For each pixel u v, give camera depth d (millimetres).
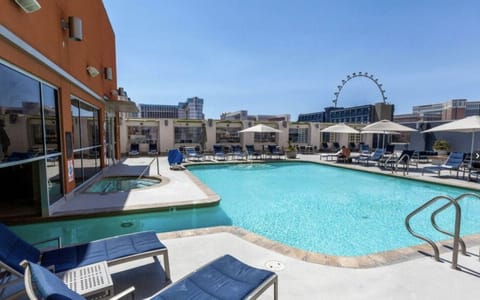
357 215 6230
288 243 4680
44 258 2482
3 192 5465
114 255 2555
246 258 3299
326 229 5332
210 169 13164
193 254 3400
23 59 4043
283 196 7969
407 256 3371
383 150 13344
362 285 2689
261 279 2143
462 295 2512
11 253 2342
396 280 2785
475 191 8141
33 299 1255
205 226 5355
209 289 2008
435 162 13750
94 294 1990
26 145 4266
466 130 10195
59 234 4812
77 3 6602
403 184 9859
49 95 5184
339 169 13188
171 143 19312
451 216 6195
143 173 9734
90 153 8430
